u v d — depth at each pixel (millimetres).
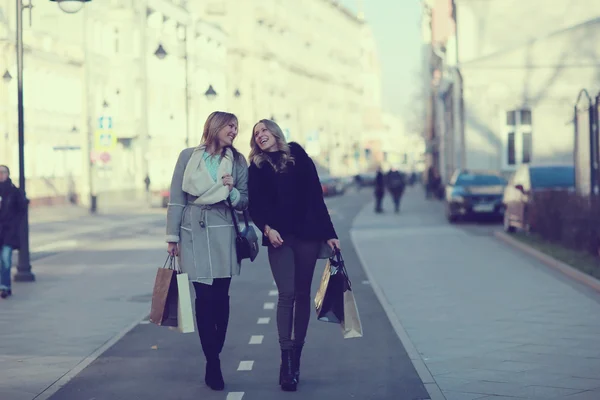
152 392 8008
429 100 79500
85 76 57844
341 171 131750
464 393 7781
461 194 33500
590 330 10727
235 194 7957
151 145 69812
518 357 9258
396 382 8258
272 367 8984
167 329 11406
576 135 22391
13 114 48719
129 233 31875
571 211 19969
